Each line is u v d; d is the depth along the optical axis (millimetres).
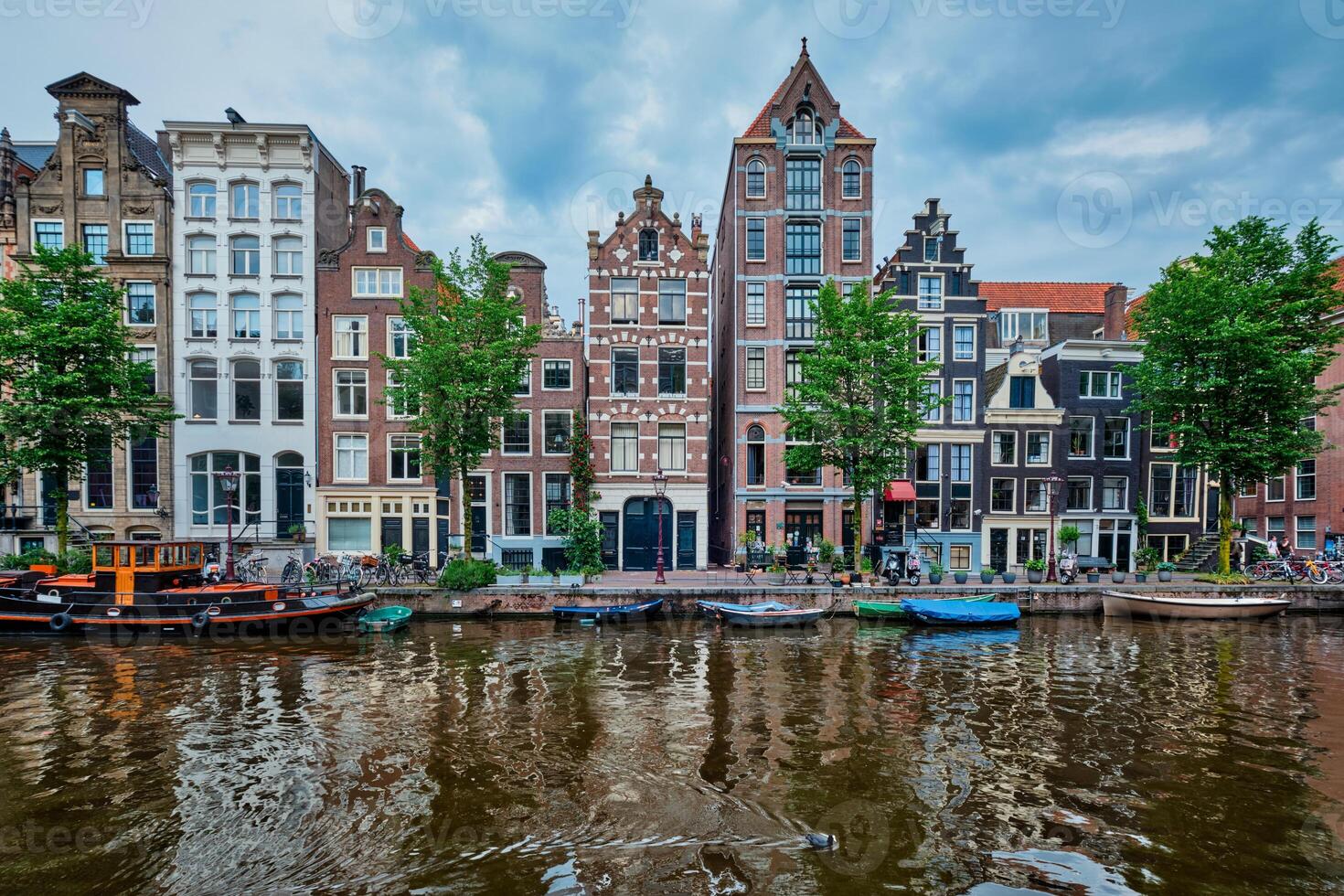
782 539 28141
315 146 27734
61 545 21875
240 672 14672
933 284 29000
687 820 8195
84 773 9461
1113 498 29609
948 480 28766
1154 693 13391
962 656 16391
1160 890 6816
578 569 23734
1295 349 24750
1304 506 30547
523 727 11336
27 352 21047
